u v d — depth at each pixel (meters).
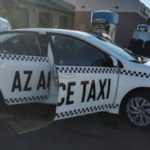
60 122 3.03
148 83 2.81
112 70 2.88
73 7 14.91
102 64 2.88
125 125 3.02
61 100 2.71
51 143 2.56
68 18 14.40
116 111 2.94
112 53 2.92
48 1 12.65
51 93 3.01
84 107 2.81
